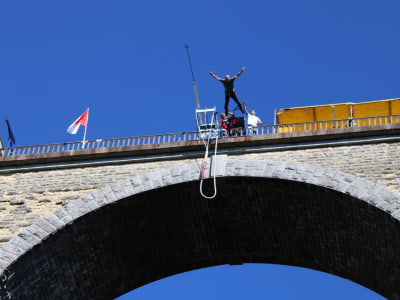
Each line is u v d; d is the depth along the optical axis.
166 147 32.22
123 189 31.28
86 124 34.53
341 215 30.72
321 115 36.25
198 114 33.25
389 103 35.50
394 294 31.69
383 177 29.92
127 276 34.00
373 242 30.62
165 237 33.34
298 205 31.38
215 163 31.36
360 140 31.02
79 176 32.19
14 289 30.06
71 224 30.73
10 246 30.00
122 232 32.28
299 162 30.98
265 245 33.91
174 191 31.42
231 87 34.00
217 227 33.16
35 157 32.78
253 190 31.30
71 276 32.12
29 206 31.55
